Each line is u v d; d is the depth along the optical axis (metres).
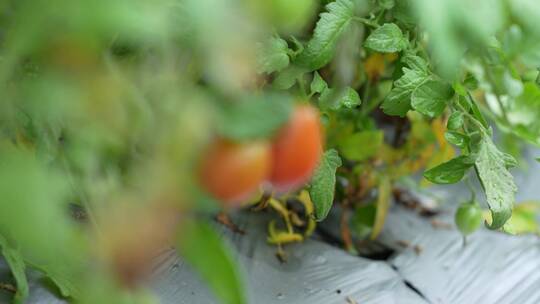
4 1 0.43
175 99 0.39
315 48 0.61
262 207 0.75
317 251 0.78
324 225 0.83
